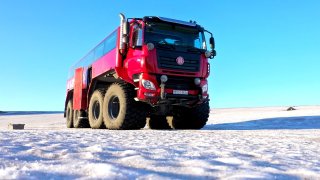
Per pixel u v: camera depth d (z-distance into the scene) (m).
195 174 1.60
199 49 9.10
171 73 8.52
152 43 8.37
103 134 5.68
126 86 8.79
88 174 1.47
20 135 4.66
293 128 9.76
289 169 1.92
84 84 11.91
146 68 8.26
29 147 2.82
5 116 45.88
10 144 3.09
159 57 8.41
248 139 4.95
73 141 3.73
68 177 1.40
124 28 8.59
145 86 8.22
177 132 7.05
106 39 9.96
